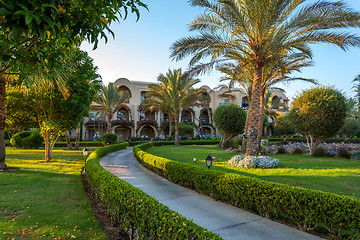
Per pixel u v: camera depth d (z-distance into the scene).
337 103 13.10
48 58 3.46
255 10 8.36
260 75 9.79
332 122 13.24
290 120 15.26
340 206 3.30
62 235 3.39
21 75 3.45
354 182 6.18
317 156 13.87
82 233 3.50
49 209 4.52
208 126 39.75
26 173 7.93
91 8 2.37
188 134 36.94
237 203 5.04
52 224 3.80
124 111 35.50
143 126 34.56
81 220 4.04
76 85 10.15
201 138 36.81
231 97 42.19
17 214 4.17
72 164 10.90
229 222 4.16
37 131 20.88
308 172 7.68
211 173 5.70
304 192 3.80
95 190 5.39
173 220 2.63
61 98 10.52
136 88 35.53
